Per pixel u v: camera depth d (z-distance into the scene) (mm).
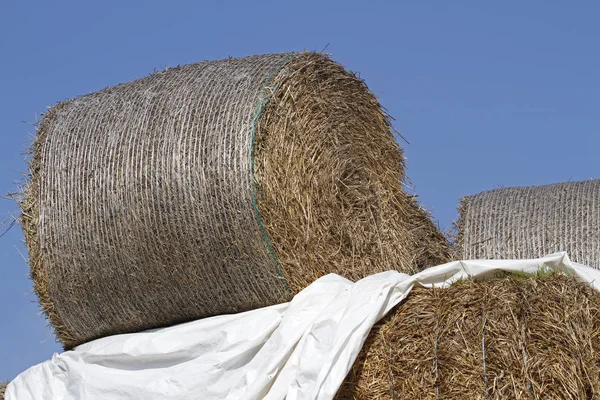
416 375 6340
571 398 5898
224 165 7527
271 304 7672
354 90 8797
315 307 7098
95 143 8180
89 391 7738
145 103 8156
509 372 6055
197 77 8133
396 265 8852
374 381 6469
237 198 7473
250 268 7562
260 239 7477
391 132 9414
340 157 8305
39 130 8555
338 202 8227
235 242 7531
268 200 7500
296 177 7750
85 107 8555
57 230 8203
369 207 8617
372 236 8586
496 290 6422
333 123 8312
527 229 9547
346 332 6434
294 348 6895
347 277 8039
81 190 8109
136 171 7852
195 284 7742
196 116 7789
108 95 8562
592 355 6043
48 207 8250
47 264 8273
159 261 7785
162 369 7449
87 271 8109
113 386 7617
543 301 6234
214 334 7355
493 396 6051
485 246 9641
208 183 7555
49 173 8297
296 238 7641
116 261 7961
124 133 8062
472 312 6332
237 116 7641
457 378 6191
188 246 7652
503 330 6172
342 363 6355
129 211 7852
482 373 6121
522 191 9969
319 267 7801
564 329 6062
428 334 6395
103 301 8156
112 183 7957
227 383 7117
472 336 6238
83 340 8531
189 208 7617
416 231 9461
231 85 7863
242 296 7672
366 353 6547
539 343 6086
